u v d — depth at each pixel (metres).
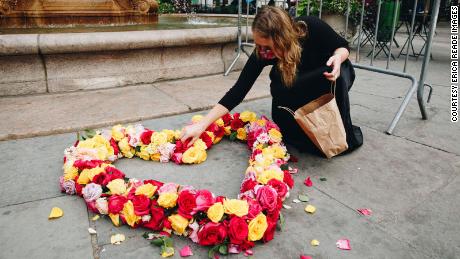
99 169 1.87
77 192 1.91
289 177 1.91
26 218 1.74
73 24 5.19
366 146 2.63
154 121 3.02
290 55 2.00
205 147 2.38
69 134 2.74
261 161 2.04
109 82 3.81
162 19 7.68
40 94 3.55
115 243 1.58
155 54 4.00
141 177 2.15
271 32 1.93
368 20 6.45
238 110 3.37
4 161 2.30
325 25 2.26
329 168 2.30
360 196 1.99
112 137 2.40
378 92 4.11
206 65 4.43
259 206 1.61
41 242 1.58
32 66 3.46
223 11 12.75
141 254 1.53
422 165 2.35
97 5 5.34
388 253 1.55
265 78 4.57
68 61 3.58
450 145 2.65
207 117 2.36
